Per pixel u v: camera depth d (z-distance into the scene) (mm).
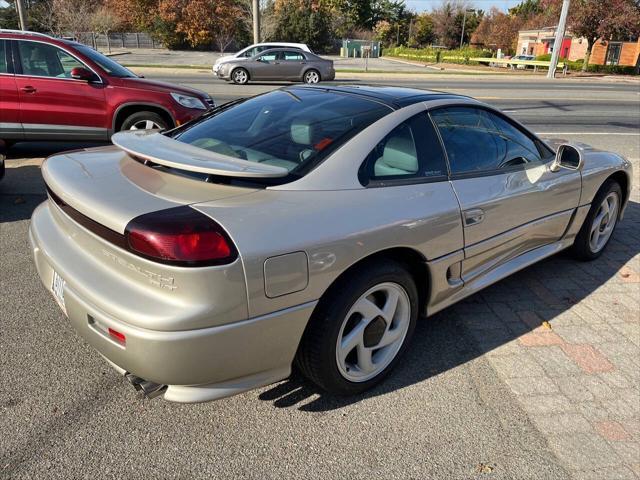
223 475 2258
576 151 3621
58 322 3328
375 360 2828
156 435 2457
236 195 2289
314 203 2375
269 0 52562
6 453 2309
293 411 2652
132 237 2059
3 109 6754
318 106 3029
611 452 2482
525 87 22734
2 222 4969
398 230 2592
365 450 2428
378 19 81250
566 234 4121
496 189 3217
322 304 2428
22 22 23281
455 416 2666
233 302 2094
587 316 3682
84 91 7000
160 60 33812
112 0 47844
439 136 3037
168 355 2049
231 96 14766
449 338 3348
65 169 2740
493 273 3467
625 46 43812
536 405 2771
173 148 2670
